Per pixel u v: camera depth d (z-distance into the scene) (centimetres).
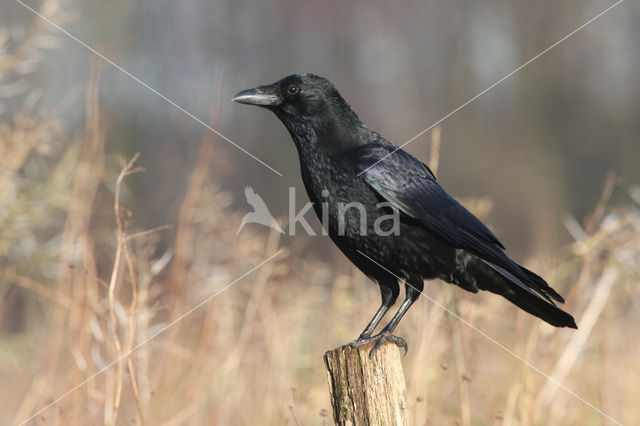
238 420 1045
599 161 3372
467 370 941
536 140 3609
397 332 1080
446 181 3231
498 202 2864
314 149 898
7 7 2095
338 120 901
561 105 3866
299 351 1091
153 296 1005
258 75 3769
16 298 1379
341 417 707
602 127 3716
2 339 1331
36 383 1002
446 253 881
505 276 869
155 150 2228
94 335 928
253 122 3058
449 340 1031
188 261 1123
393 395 695
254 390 1089
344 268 1197
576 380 1097
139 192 1770
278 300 1134
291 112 907
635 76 3875
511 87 3966
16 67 1203
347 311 1109
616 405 1074
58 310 1077
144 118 2464
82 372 941
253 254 1160
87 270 919
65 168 1174
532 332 975
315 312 1196
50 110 1237
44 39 1207
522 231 2578
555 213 2633
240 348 1040
